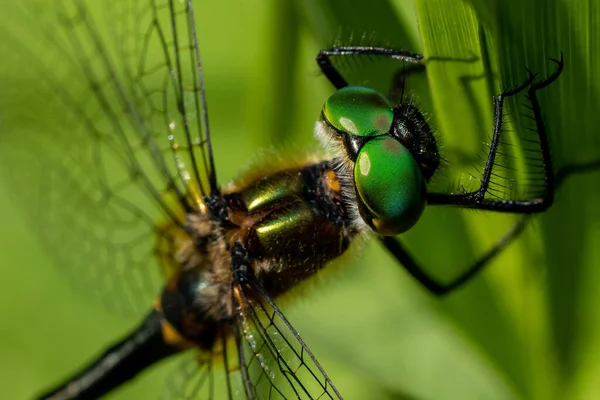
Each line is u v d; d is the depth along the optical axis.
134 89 0.10
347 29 0.10
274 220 0.10
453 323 0.10
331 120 0.10
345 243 0.10
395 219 0.10
